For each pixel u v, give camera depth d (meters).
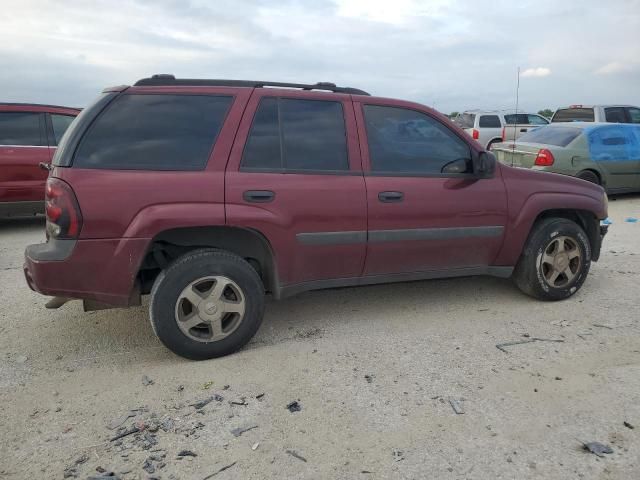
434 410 2.88
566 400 2.97
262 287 3.60
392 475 2.38
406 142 4.03
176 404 2.97
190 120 3.48
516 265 4.59
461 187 4.11
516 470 2.40
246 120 3.55
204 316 3.43
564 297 4.61
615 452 2.52
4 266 5.92
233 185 3.43
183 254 3.44
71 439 2.65
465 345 3.72
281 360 3.50
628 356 3.51
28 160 7.70
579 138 9.48
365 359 3.51
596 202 4.69
